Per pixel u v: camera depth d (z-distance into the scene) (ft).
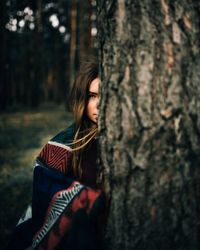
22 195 15.16
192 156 4.38
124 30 4.50
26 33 76.23
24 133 34.01
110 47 4.65
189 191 4.41
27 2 29.55
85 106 6.09
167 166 4.41
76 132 6.01
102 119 4.83
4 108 61.11
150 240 4.55
